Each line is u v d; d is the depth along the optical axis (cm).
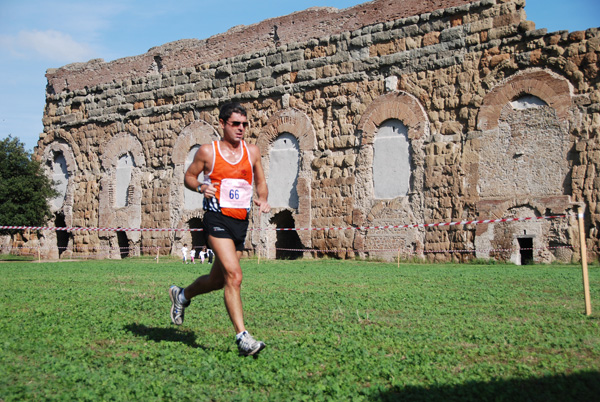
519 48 2591
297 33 3247
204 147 699
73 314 958
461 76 2708
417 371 581
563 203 2416
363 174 2923
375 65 2945
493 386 518
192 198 3528
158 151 3678
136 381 553
